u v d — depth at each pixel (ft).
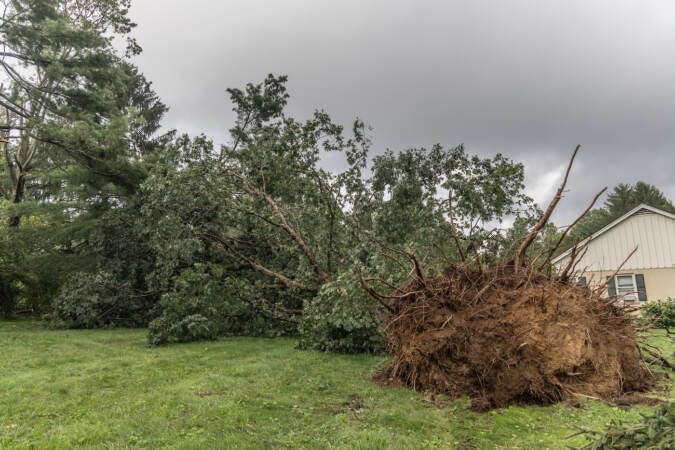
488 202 42.42
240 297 38.55
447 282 21.29
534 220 41.19
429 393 18.86
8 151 67.87
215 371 23.06
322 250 39.24
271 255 44.96
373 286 27.99
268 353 28.63
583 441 13.33
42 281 51.55
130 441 13.38
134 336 36.86
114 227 46.52
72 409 16.69
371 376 22.45
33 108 56.80
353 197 42.29
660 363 23.73
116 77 57.00
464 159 44.65
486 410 16.88
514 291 20.53
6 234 52.26
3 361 25.35
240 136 48.26
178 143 44.32
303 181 42.39
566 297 20.39
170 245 39.24
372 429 14.48
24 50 52.11
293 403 17.53
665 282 55.06
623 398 17.79
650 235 56.80
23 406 16.85
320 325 29.71
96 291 42.86
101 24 70.79
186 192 41.09
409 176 43.14
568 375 18.21
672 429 9.71
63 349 29.60
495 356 18.13
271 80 60.34
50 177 60.39
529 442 13.47
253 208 40.81
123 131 54.34
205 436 13.70
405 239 39.58
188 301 34.27
